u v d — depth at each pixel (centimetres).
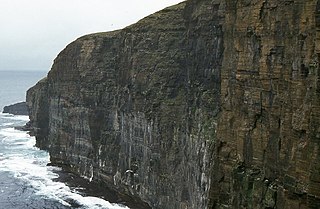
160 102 8900
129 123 9706
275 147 4528
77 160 12019
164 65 9256
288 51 4325
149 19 10206
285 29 4372
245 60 5056
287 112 4284
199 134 7338
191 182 7500
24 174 12256
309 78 3875
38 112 15412
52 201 9988
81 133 11825
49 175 12112
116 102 10494
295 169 4047
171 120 8588
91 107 11375
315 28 3772
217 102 7431
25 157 14250
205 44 7969
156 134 8644
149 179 8850
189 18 8888
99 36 12031
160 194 8500
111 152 10450
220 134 5522
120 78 10494
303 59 4003
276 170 4500
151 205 8819
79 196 10231
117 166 10194
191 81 8388
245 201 4925
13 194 10506
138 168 9312
